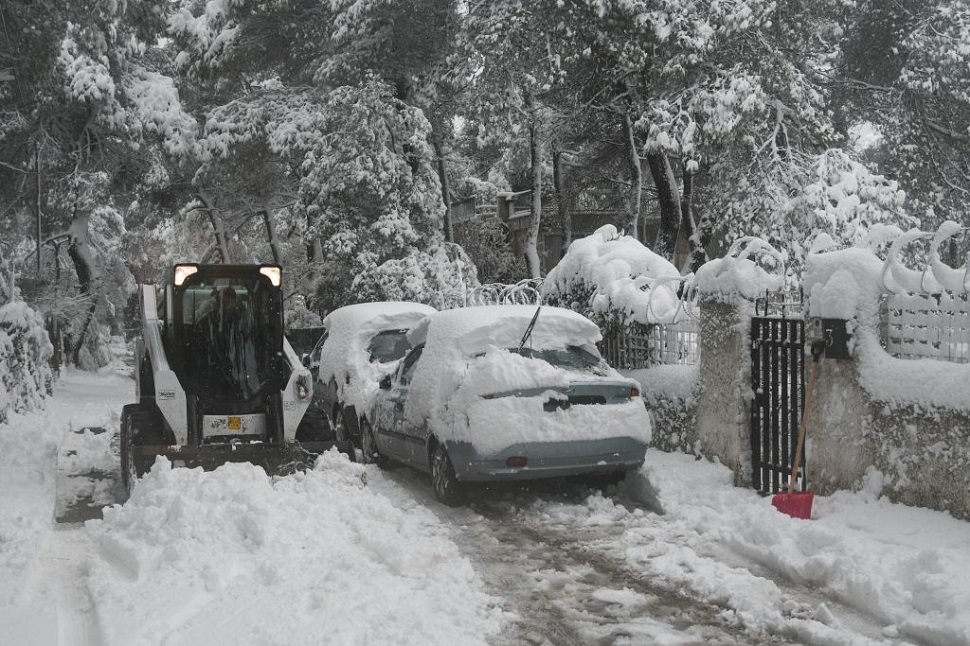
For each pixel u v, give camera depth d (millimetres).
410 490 9102
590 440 7879
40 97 17125
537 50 22219
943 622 4691
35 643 4652
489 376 7859
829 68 25281
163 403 8805
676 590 5852
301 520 6887
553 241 33781
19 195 26375
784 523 6668
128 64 28859
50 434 12133
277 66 32688
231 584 5680
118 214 35062
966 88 22594
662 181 22578
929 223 22859
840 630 4949
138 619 4992
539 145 26766
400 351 12211
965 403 6293
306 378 9305
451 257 26547
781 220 18203
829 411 7527
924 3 24234
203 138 29219
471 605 5430
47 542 6855
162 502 6848
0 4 14172
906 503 6754
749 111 18422
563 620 5293
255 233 38125
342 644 4598
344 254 24188
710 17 19844
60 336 28719
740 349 8547
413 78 28297
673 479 8531
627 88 22844
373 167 24109
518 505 8312
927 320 6871
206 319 9250
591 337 8812
